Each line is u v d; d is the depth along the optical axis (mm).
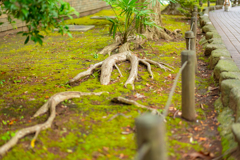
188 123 2982
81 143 2520
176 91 3977
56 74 4902
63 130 2742
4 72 5039
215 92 3885
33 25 3105
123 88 4098
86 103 3498
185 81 2898
